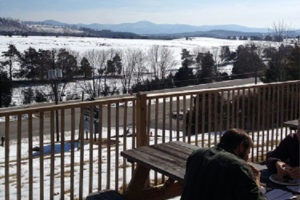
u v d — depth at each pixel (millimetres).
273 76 39469
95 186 5137
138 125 4480
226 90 5281
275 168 3270
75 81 61188
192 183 2352
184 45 188875
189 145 4105
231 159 2254
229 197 2186
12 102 52312
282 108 6211
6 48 130250
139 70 70250
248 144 2436
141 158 3598
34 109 3783
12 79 62188
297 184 3016
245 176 2186
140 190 4148
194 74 74250
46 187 5258
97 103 4242
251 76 71938
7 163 3678
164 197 4387
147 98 4496
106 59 73500
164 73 72125
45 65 60500
